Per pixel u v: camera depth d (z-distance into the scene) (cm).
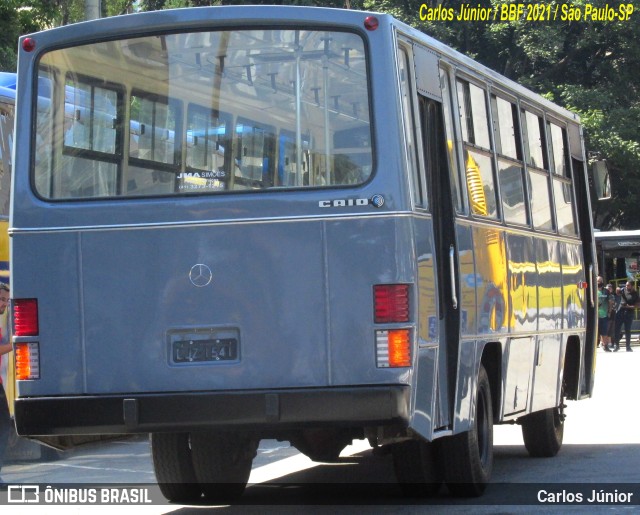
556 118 1762
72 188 1106
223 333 1062
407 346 1038
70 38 1123
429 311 1098
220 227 1067
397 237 1044
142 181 1094
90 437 1167
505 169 1442
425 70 1159
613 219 5912
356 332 1044
